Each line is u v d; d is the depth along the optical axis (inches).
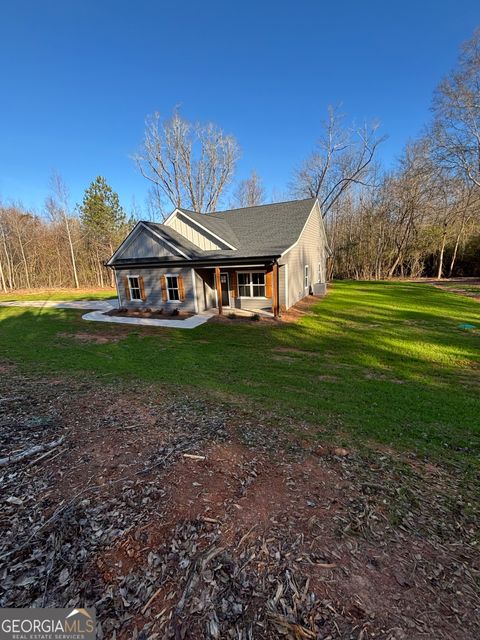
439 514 98.0
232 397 204.2
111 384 223.8
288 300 564.1
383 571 75.0
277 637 59.9
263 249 525.7
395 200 1181.1
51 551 77.4
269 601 66.9
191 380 242.8
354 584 71.1
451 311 531.8
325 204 1187.3
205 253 567.5
